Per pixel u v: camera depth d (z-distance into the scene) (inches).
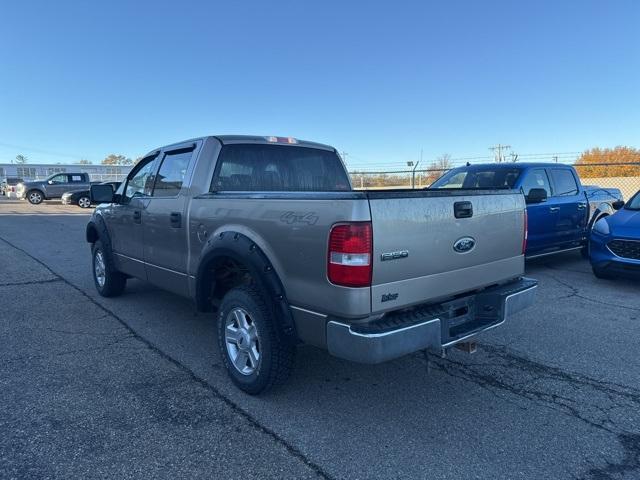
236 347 149.2
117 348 182.9
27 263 360.2
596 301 248.8
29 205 1111.6
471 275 139.1
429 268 125.9
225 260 151.9
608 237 279.7
